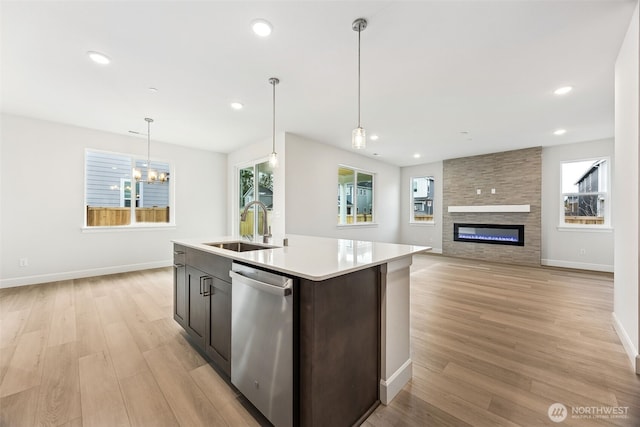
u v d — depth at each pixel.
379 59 2.41
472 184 6.42
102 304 3.16
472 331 2.47
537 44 2.19
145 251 5.01
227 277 1.75
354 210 6.35
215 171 6.00
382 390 1.58
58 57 2.36
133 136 4.83
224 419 1.45
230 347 1.71
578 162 5.28
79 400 1.57
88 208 4.53
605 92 3.04
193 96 3.16
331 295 1.29
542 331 2.47
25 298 3.35
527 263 5.65
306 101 3.31
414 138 4.96
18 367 1.89
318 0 1.74
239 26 1.98
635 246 1.95
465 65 2.51
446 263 5.75
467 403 1.56
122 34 2.06
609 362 1.96
